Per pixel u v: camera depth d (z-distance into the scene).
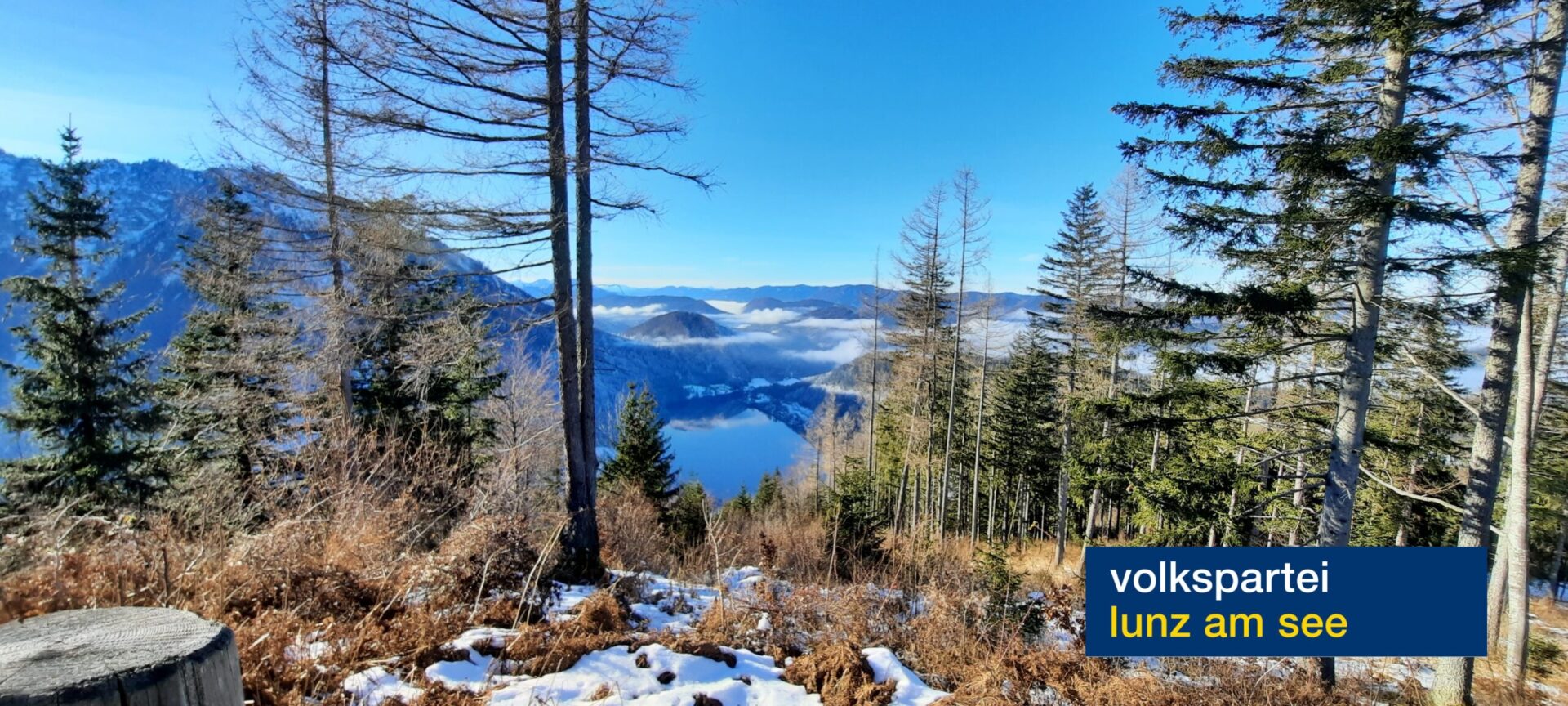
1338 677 6.56
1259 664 5.39
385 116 5.54
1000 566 7.10
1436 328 8.94
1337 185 5.36
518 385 13.88
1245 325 6.39
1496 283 5.16
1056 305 17.55
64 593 3.00
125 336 10.69
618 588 5.39
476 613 3.95
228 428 9.92
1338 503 6.01
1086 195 17.08
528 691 2.81
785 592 5.49
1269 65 5.86
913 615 5.11
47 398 9.78
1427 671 7.27
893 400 26.25
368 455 7.89
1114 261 15.80
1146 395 6.82
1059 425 18.42
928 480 21.56
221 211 7.90
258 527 6.13
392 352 9.41
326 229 7.81
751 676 3.29
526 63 6.08
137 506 9.31
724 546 9.16
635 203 6.86
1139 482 7.62
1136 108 6.09
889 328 23.42
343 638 3.24
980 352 18.91
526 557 4.74
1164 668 4.97
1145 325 6.36
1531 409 6.94
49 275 10.84
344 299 7.57
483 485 9.14
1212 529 7.20
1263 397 13.11
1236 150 5.75
